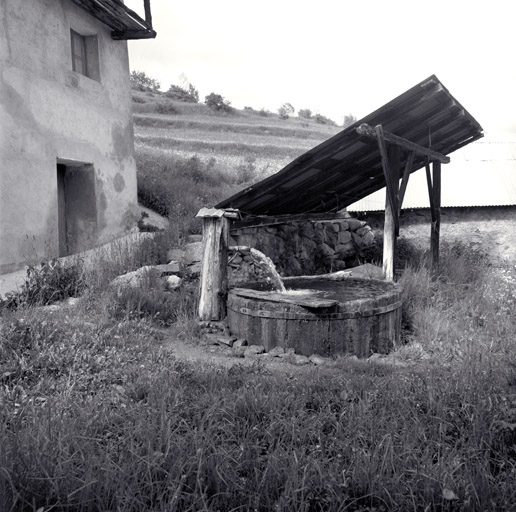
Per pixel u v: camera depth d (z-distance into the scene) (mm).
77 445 2723
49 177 8852
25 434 2779
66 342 5004
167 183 13766
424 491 2639
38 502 2410
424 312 6801
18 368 4336
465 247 10766
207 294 6750
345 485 2633
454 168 11875
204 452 2834
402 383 4141
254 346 5918
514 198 10891
